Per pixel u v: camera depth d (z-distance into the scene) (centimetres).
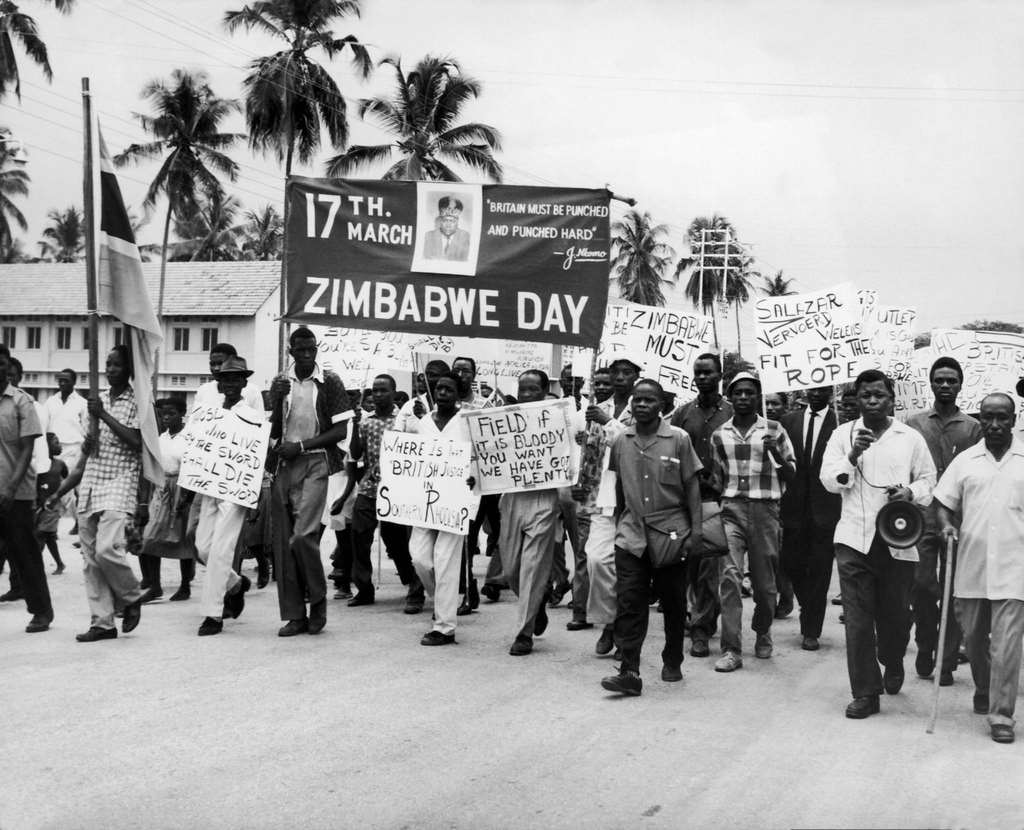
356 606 1036
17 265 5278
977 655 659
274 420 884
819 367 1036
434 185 958
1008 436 635
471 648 836
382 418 1028
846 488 679
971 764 561
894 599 695
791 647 883
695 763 551
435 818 469
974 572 643
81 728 596
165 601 1047
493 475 830
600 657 816
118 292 856
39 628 871
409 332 960
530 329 949
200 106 4681
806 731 618
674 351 1255
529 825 462
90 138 855
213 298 4759
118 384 852
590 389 935
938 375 849
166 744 570
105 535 822
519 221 953
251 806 481
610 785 514
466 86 4134
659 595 741
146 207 4750
